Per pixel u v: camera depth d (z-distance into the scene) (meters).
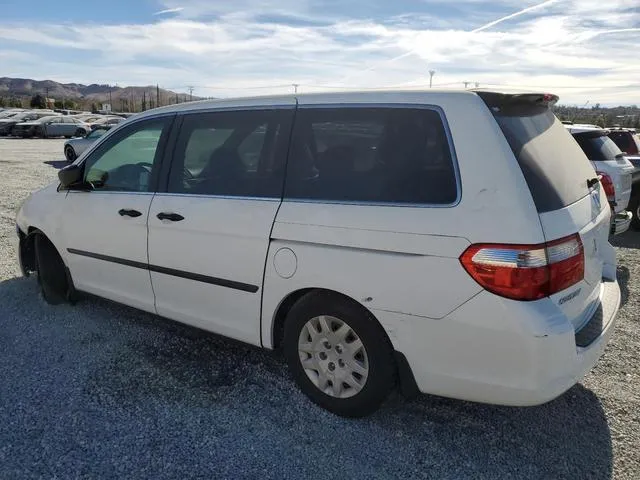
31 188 12.02
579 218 2.76
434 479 2.61
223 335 3.49
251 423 3.02
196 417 3.07
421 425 3.03
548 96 2.90
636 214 8.34
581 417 3.14
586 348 2.63
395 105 2.86
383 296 2.72
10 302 4.82
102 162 4.18
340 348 2.99
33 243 4.97
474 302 2.50
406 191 2.73
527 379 2.47
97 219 4.05
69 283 4.54
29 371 3.58
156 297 3.81
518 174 2.51
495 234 2.45
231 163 3.39
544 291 2.46
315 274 2.92
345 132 2.98
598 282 3.10
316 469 2.66
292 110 3.20
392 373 2.85
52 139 33.22
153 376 3.53
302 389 3.22
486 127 2.59
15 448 2.76
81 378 3.49
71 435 2.88
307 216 2.97
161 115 3.85
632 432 2.99
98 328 4.29
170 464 2.67
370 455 2.77
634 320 4.61
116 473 2.60
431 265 2.58
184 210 3.49
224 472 2.62
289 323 3.15
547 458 2.77
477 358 2.55
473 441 2.90
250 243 3.17
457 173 2.60
